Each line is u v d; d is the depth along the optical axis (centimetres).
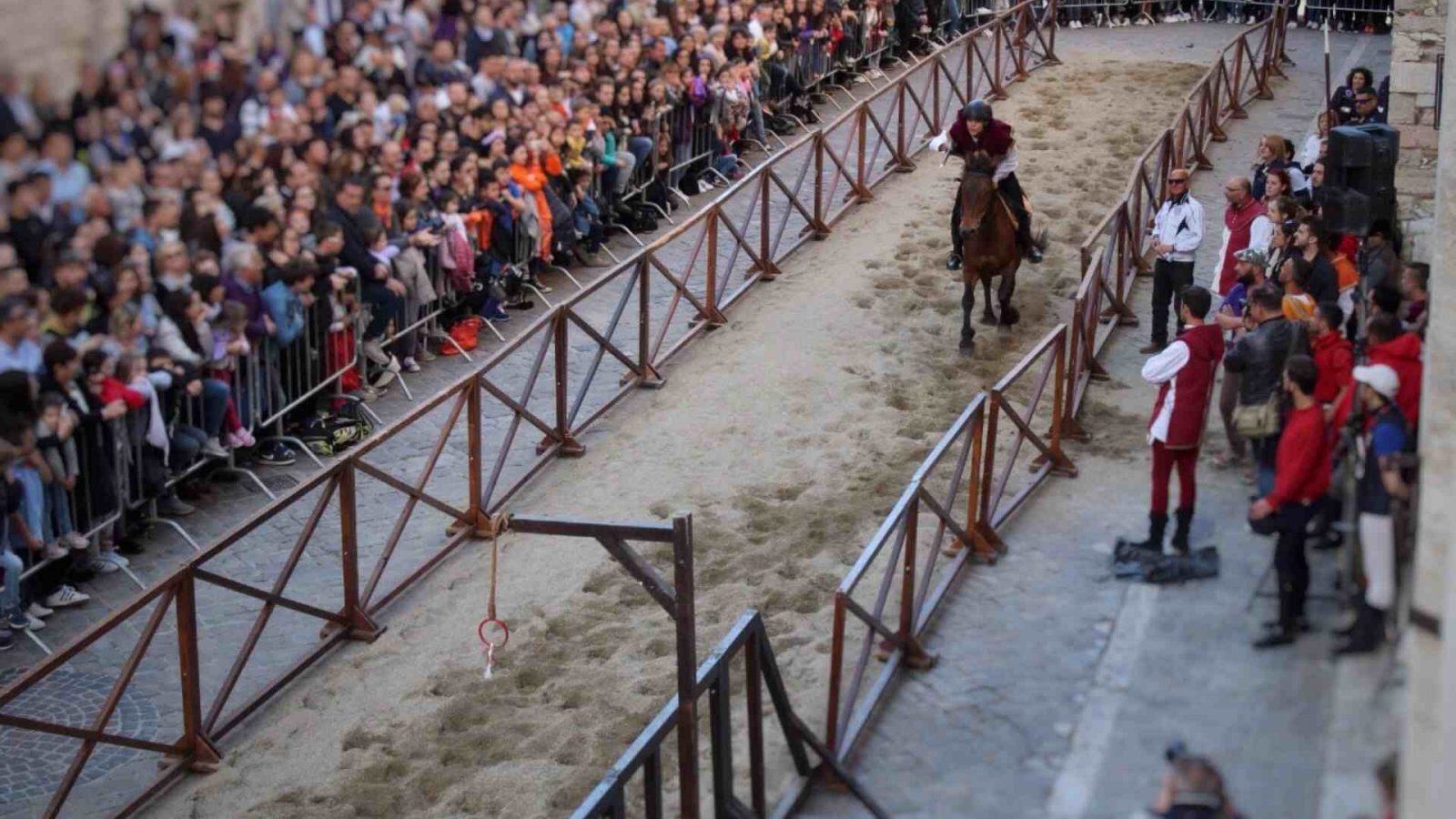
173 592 794
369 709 859
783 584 945
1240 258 1059
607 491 1095
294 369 1123
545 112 1283
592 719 828
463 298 1334
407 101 977
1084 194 1636
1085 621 828
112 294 760
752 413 1205
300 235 972
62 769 812
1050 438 1060
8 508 850
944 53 1844
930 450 1120
